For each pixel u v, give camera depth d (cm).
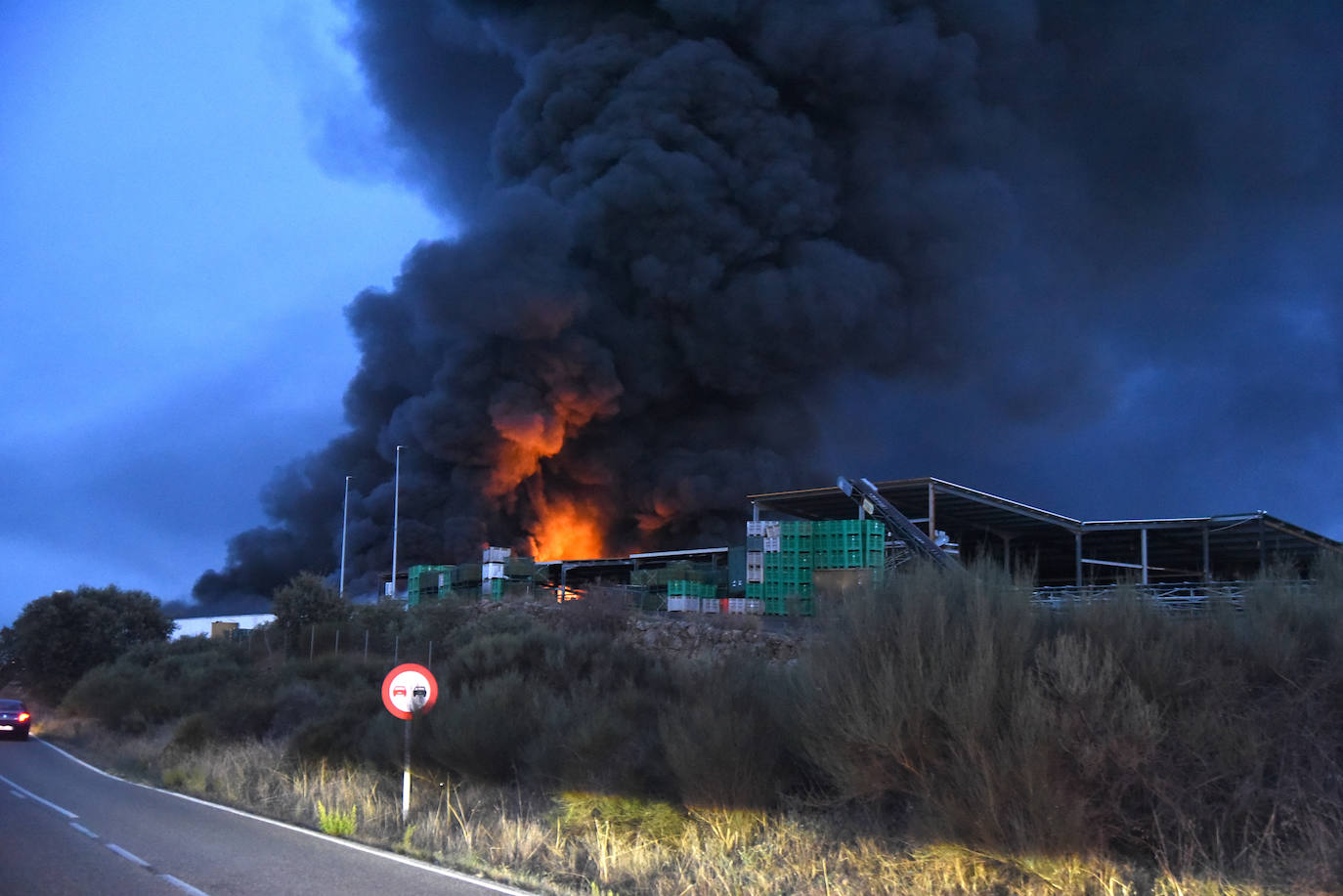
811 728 820
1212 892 605
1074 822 645
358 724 1503
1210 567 3316
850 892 699
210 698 2531
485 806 1125
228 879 790
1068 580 3341
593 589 2675
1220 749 668
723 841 860
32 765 1916
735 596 2902
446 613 2912
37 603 4112
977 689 690
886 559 2633
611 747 1059
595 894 743
